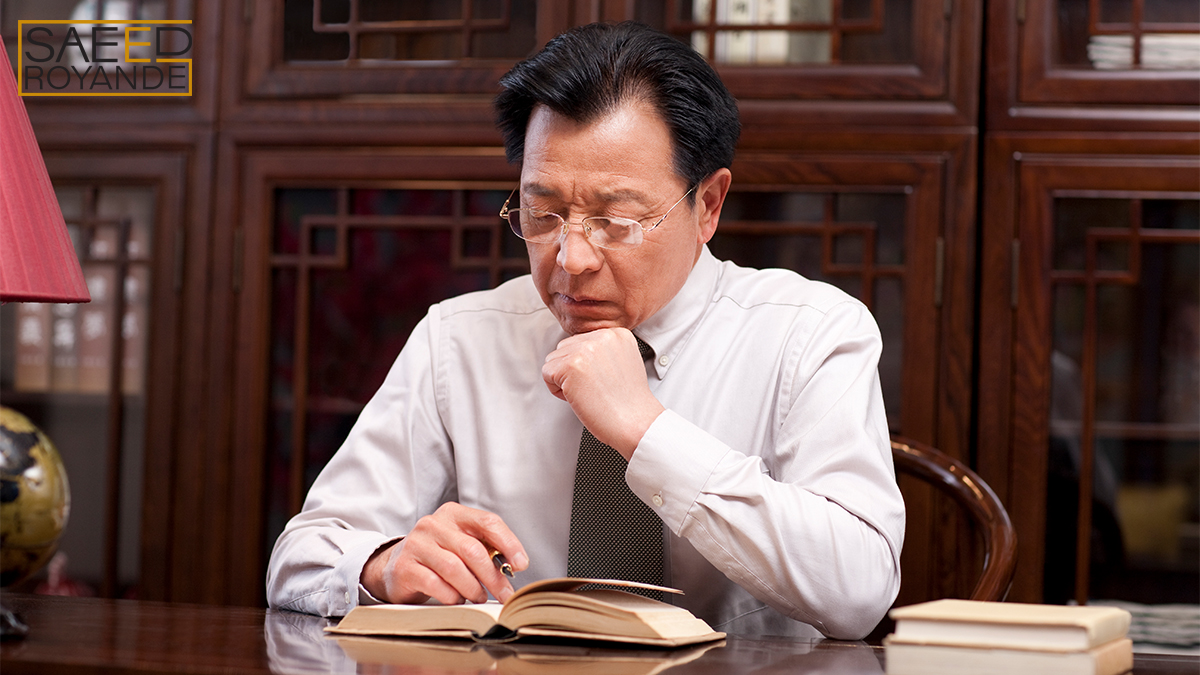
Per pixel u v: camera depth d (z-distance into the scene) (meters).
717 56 1.88
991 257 1.81
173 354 1.98
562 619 0.89
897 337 1.83
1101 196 1.79
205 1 2.00
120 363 2.00
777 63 1.87
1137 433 1.79
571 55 1.13
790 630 1.29
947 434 1.80
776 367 1.31
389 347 1.96
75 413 2.02
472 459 1.35
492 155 1.92
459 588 1.02
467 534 1.05
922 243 1.81
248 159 1.98
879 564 1.08
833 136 1.84
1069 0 1.83
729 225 1.86
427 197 1.95
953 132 1.82
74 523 2.01
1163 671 0.84
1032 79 1.81
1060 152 1.81
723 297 1.37
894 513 1.14
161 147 2.00
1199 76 1.78
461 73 1.93
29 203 0.97
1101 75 1.80
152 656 0.81
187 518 1.96
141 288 2.01
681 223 1.16
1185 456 1.78
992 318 1.81
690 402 1.31
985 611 0.81
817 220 1.85
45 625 0.98
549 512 1.30
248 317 1.97
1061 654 0.74
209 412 1.97
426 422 1.38
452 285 1.94
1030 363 1.79
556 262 1.15
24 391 2.03
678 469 1.06
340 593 1.10
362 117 1.95
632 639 0.87
